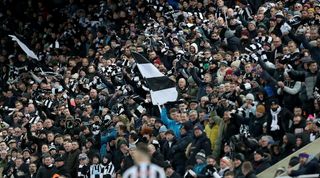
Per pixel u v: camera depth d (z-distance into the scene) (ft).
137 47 139.44
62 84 142.92
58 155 117.50
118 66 138.10
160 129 110.11
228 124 107.04
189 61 126.82
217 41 131.44
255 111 106.32
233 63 119.55
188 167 100.37
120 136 112.06
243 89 110.93
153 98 118.42
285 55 112.06
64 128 127.24
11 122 142.00
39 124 128.06
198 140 104.94
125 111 121.80
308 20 123.95
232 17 134.51
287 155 100.22
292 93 106.01
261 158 99.19
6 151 128.47
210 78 118.93
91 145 116.47
